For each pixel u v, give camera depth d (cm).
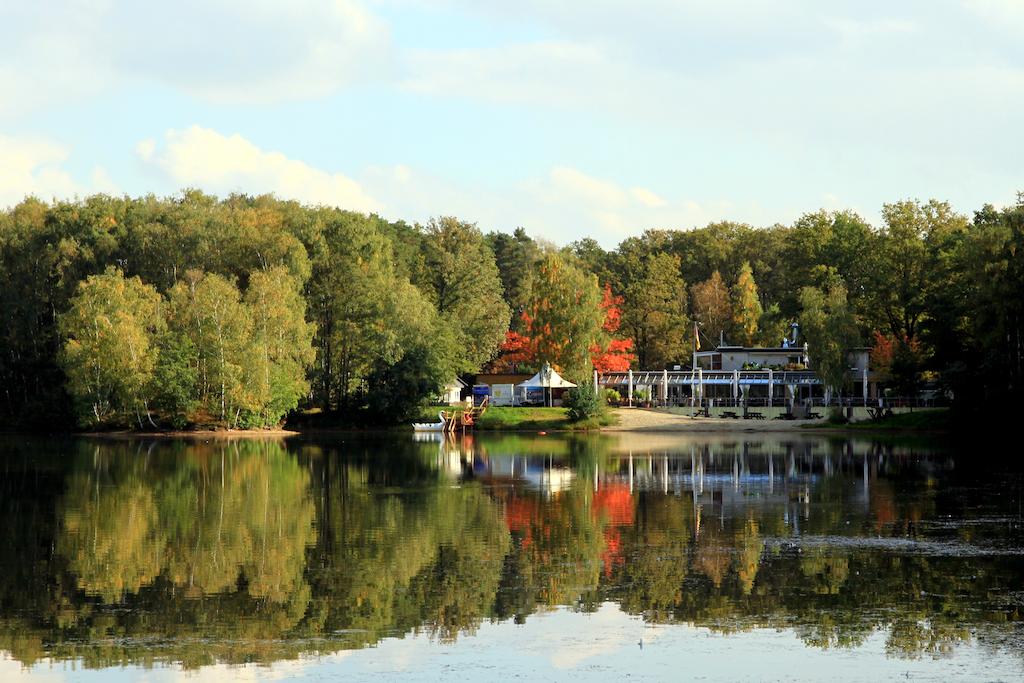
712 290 19162
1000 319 10481
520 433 12506
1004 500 5756
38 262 13775
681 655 2864
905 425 12156
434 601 3466
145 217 14425
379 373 13300
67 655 2894
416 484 6775
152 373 12112
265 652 2912
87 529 4950
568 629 3125
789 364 15238
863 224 16538
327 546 4450
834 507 5516
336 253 14488
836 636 3020
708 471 7538
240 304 12531
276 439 11525
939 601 3394
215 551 4359
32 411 12912
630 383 14775
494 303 16762
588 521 5088
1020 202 11506
